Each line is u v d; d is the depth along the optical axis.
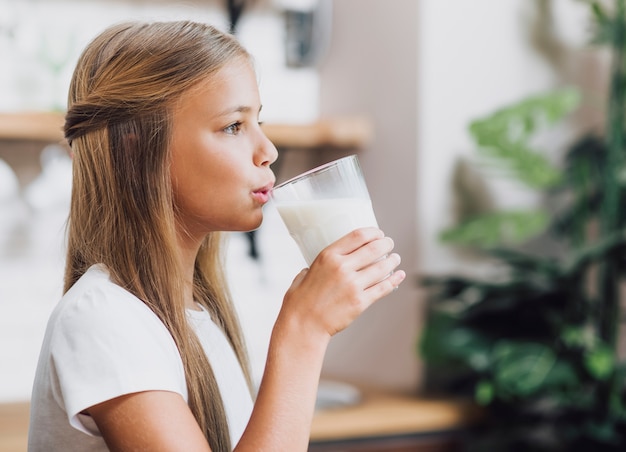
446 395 2.87
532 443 2.75
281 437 1.02
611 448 2.67
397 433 2.53
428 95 2.90
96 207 1.13
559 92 2.80
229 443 1.15
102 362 1.00
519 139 2.82
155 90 1.10
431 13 2.90
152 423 0.99
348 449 2.48
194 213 1.13
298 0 3.26
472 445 2.72
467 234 2.81
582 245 3.05
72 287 1.09
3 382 2.86
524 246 3.11
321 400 2.74
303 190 1.16
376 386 3.03
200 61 1.11
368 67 3.10
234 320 1.34
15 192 2.85
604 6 3.18
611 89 2.94
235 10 3.12
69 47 2.85
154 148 1.11
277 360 1.06
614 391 2.74
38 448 1.06
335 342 3.23
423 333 2.76
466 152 2.97
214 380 1.14
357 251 1.11
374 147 3.07
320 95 3.32
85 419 1.03
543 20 3.09
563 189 3.13
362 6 3.12
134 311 1.05
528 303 2.74
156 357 1.03
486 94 3.00
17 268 2.86
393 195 3.00
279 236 3.24
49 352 1.04
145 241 1.11
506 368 2.58
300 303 1.08
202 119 1.11
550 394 2.73
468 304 2.85
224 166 1.11
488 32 3.00
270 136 2.91
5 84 2.82
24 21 2.83
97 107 1.12
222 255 1.36
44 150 2.87
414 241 2.92
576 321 2.82
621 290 3.20
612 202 2.91
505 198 3.05
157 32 1.14
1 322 2.85
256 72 1.18
